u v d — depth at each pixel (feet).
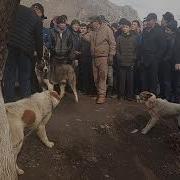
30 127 8.95
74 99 14.47
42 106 9.07
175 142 11.34
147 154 10.87
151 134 11.98
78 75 15.97
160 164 10.47
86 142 10.72
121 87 14.89
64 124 11.66
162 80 15.11
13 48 10.77
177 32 14.64
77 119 12.21
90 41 14.55
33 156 9.53
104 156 10.27
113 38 13.85
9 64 10.86
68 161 9.68
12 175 6.56
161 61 14.85
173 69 14.87
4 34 6.55
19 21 10.69
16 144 8.36
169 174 10.11
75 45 15.28
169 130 12.34
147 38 14.64
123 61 14.67
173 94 15.16
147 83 14.96
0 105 6.50
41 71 13.23
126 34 14.62
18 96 11.66
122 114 13.04
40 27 11.02
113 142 11.14
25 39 10.80
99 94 14.20
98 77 14.21
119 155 10.50
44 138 9.89
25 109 8.70
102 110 13.37
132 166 10.11
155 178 9.82
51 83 13.74
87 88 15.78
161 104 11.80
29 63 11.18
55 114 12.58
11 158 6.59
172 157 10.85
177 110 11.80
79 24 15.76
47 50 13.76
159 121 12.61
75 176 9.18
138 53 14.94
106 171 9.67
